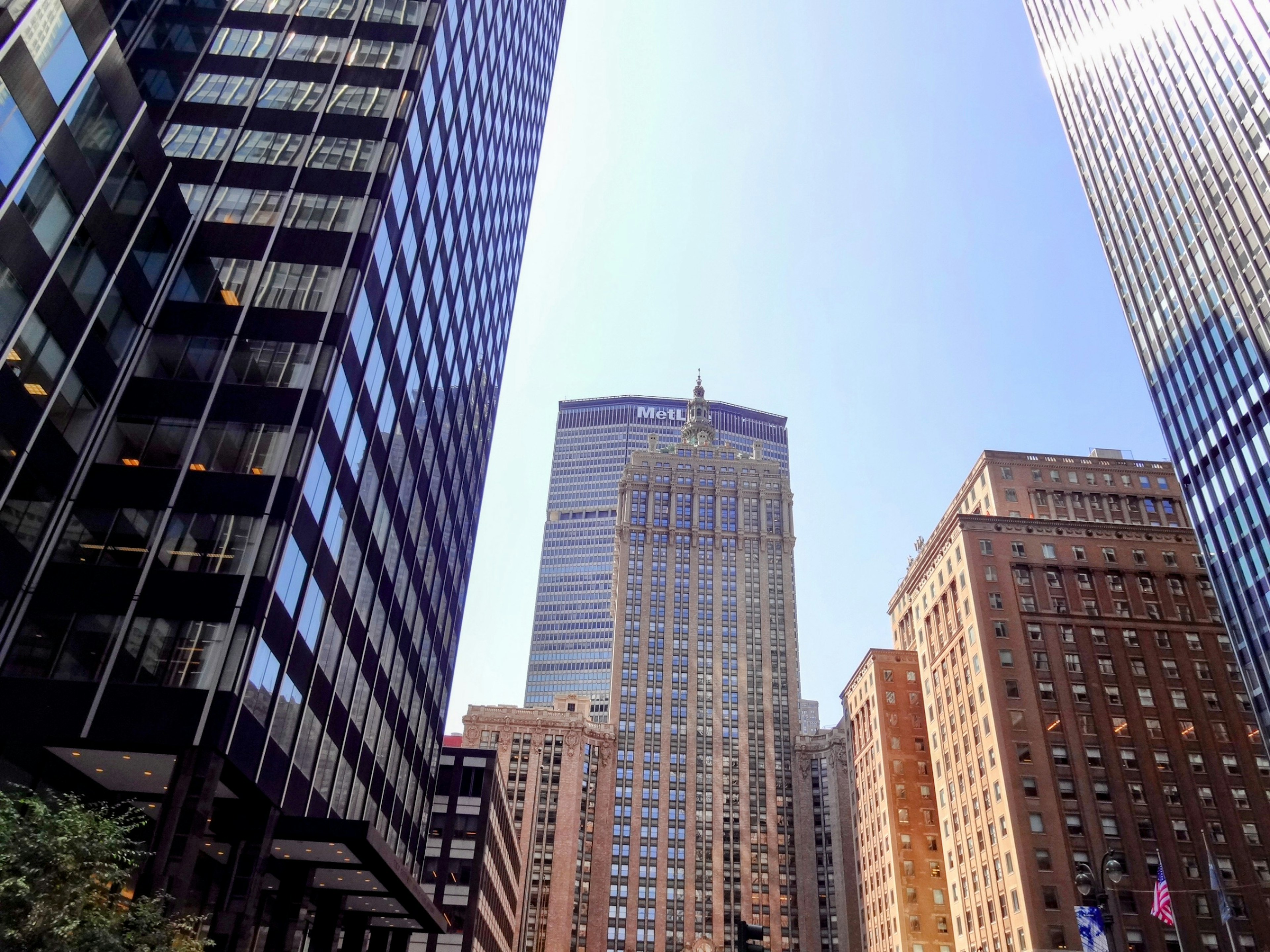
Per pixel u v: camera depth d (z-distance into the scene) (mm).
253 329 42938
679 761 166000
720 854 157750
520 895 131750
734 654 177875
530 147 97625
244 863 35844
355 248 46062
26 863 22625
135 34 52469
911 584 128500
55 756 33906
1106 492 119312
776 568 189250
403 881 46281
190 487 38219
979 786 100000
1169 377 111500
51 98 33688
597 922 145375
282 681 37844
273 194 47875
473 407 74438
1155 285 115000
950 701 110562
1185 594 106938
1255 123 95125
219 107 51406
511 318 91500
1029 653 101625
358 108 52531
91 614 34969
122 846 27609
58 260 35281
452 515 68812
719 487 198250
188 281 44125
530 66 96438
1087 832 90750
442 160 59938
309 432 40125
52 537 36031
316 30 55969
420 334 56656
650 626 179625
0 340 32500
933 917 111938
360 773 48250
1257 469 94250
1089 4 133750
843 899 149875
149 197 41906
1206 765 95438
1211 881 51812
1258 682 93562
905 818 118312
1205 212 104062
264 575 36312
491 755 88688
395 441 52688
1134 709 98688
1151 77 116375
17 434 33906
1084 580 107125
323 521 41750
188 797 31906
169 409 40062
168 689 33688
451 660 71188
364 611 48312
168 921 26859
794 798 163750
